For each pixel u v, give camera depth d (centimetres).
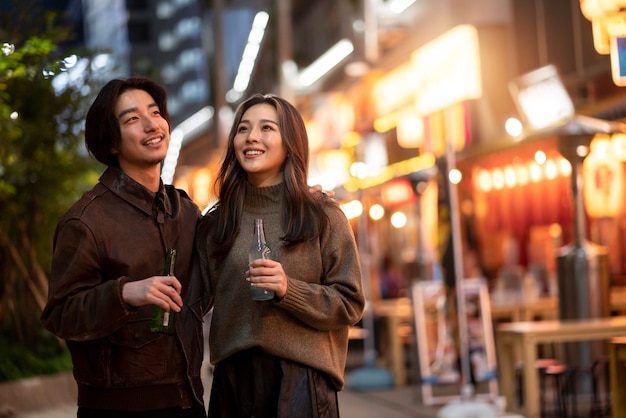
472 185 2222
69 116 1288
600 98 1888
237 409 536
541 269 1775
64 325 502
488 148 1973
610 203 1661
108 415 519
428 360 1434
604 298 1366
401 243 2847
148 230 529
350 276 538
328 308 525
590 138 1359
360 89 3136
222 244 534
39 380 1386
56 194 1448
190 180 4072
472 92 2261
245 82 3938
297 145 543
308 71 3619
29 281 1463
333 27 3488
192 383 533
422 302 1452
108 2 11719
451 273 1295
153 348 521
